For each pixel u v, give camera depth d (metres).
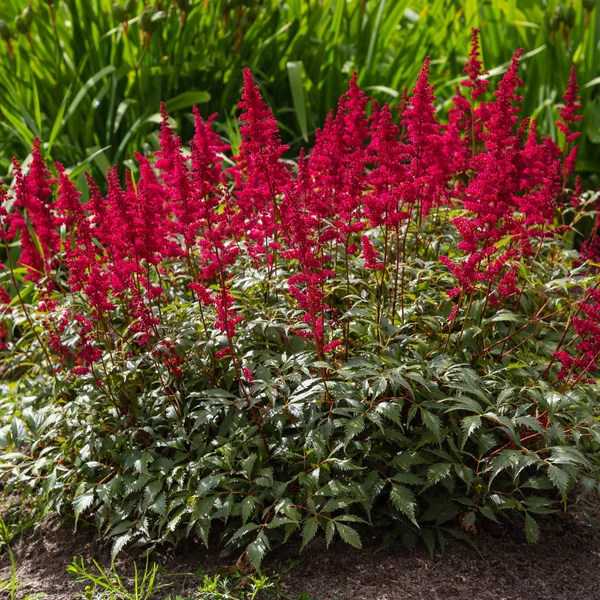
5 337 5.14
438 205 4.66
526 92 7.84
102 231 3.97
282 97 8.49
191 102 7.71
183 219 3.51
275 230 4.15
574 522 3.67
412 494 3.25
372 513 3.56
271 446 3.47
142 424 3.73
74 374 3.89
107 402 3.82
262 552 3.10
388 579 3.30
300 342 3.90
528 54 7.55
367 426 3.52
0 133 7.62
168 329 3.74
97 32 7.78
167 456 3.72
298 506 3.25
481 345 3.85
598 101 7.70
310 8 8.16
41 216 4.29
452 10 8.67
